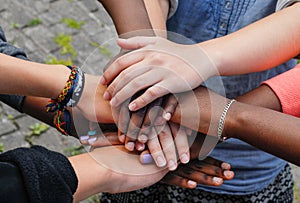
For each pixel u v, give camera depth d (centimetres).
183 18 129
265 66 114
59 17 330
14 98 121
